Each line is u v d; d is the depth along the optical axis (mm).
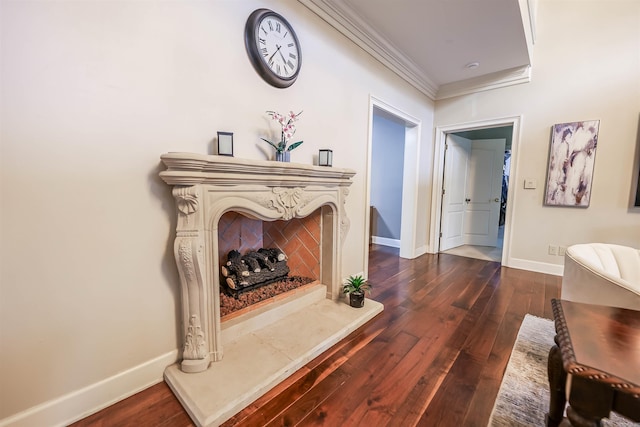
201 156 1330
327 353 1792
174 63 1467
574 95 3223
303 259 2572
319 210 2441
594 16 3059
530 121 3518
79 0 1171
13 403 1123
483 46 2924
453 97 4148
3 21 1021
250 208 1676
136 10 1326
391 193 5035
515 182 3666
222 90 1675
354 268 2980
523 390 1471
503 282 3162
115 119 1295
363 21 2508
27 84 1077
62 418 1226
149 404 1355
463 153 4898
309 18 2182
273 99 1967
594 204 3174
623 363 816
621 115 2979
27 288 1126
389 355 1778
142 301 1438
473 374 1601
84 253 1251
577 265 1651
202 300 1500
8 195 1068
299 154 2201
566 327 1037
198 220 1440
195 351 1506
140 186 1391
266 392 1438
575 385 841
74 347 1247
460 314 2361
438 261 4059
